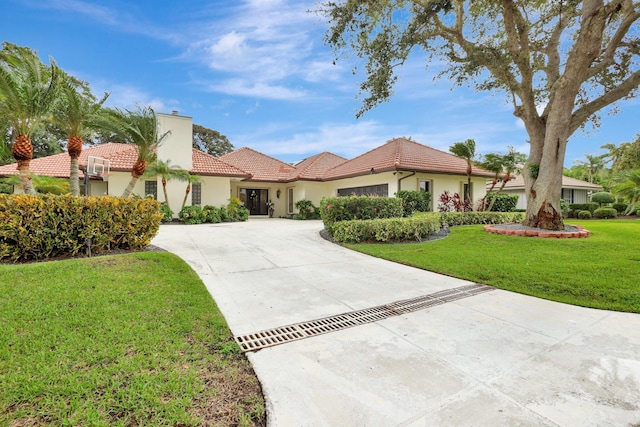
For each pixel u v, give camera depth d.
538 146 10.62
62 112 7.95
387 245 9.09
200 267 6.27
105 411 2.12
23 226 5.69
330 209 10.81
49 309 3.58
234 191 23.48
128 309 3.76
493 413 2.21
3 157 9.41
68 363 2.63
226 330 3.48
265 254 7.77
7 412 2.07
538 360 2.96
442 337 3.45
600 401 2.35
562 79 9.49
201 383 2.49
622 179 22.55
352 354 3.05
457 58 10.24
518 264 6.60
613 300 4.63
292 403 2.30
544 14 10.10
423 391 2.46
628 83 9.25
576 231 9.78
